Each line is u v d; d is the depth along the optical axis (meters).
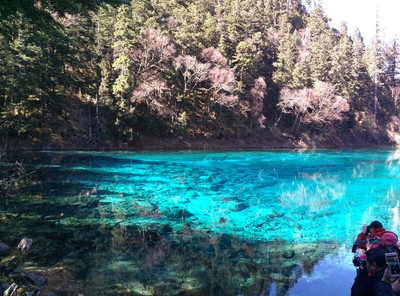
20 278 4.86
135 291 4.94
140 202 11.08
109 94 33.97
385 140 62.47
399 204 11.75
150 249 6.84
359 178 17.95
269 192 13.51
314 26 76.06
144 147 35.56
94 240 7.22
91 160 22.91
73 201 10.85
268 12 71.94
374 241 3.66
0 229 7.63
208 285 5.25
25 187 12.77
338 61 59.31
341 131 57.47
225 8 58.41
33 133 29.98
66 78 30.75
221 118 44.06
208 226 8.67
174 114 38.72
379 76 73.44
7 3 6.68
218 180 16.09
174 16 46.81
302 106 48.50
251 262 6.28
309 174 19.12
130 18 36.81
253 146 44.28
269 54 59.50
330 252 6.91
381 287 2.45
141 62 37.19
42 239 7.10
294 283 5.38
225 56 45.25
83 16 34.69
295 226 8.86
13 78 24.72
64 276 5.31
